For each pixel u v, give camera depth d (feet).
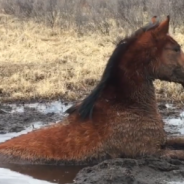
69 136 10.33
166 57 10.41
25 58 22.88
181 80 10.59
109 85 10.43
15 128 13.93
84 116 10.38
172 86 17.71
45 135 10.49
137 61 10.33
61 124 10.59
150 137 10.39
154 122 10.44
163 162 10.14
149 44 10.33
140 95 10.37
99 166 9.86
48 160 10.23
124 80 10.34
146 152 10.35
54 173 9.99
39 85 18.48
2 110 15.98
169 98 17.01
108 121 10.26
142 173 9.73
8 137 12.96
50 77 19.62
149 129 10.37
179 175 9.73
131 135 10.26
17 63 22.07
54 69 20.74
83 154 10.20
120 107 10.32
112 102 10.37
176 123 14.30
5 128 13.97
